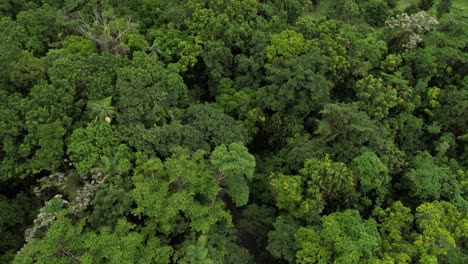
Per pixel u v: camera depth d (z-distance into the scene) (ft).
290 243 74.23
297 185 79.36
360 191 83.82
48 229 64.28
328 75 104.73
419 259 69.51
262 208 88.74
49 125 76.28
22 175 79.66
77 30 108.06
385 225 76.59
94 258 61.67
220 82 108.58
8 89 88.07
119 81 85.30
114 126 79.46
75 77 85.51
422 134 105.81
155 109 83.35
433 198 83.97
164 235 70.85
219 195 93.25
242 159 72.28
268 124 103.50
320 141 91.86
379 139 86.79
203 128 87.10
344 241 68.44
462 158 98.73
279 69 100.37
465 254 73.10
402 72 108.99
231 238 78.23
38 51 105.91
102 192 69.31
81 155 75.31
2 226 78.54
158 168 70.03
